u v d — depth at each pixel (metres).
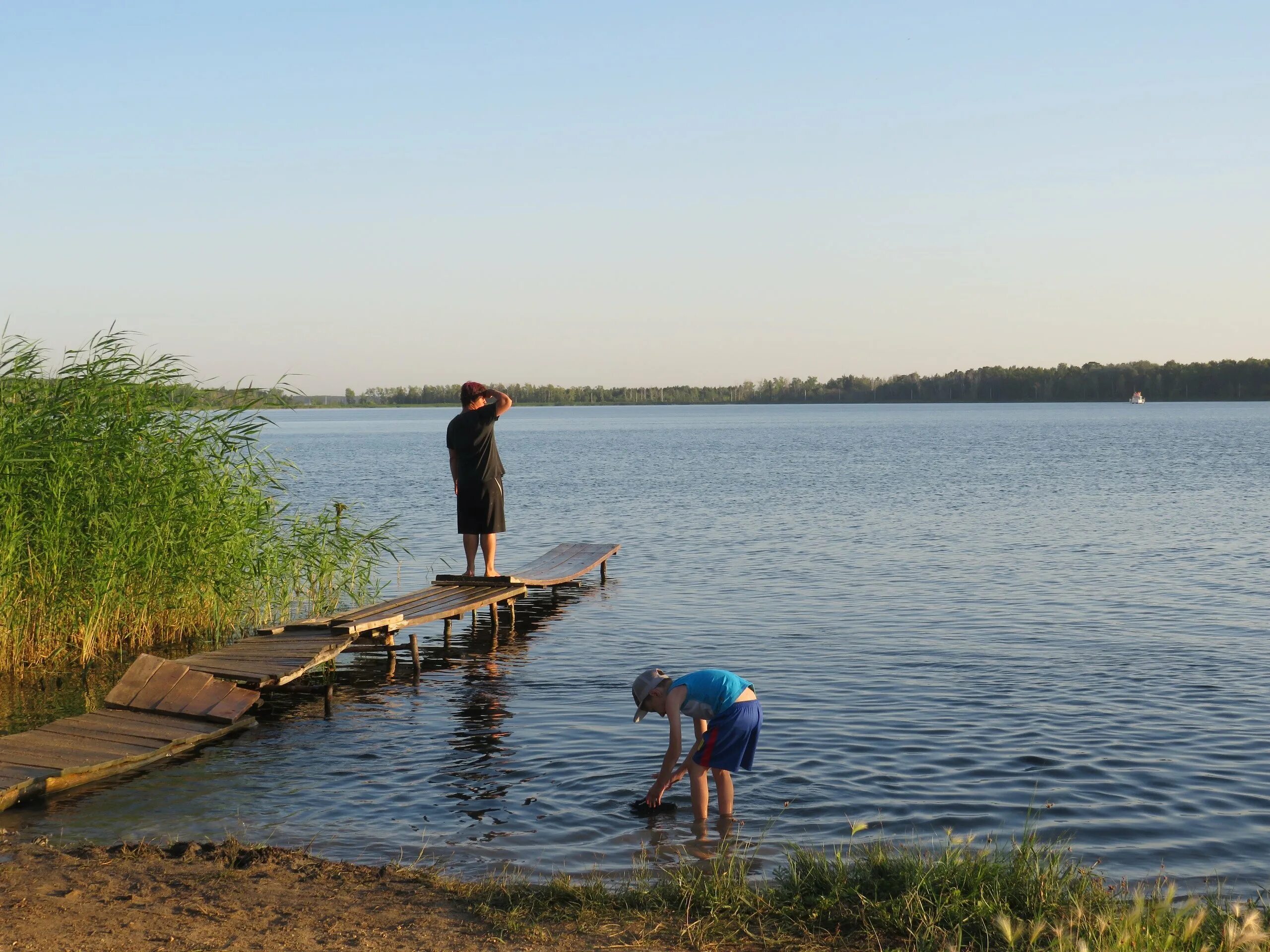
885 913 5.80
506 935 5.64
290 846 7.34
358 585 18.89
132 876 6.50
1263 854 7.18
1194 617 16.09
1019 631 15.12
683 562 22.91
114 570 12.98
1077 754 9.37
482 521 15.41
